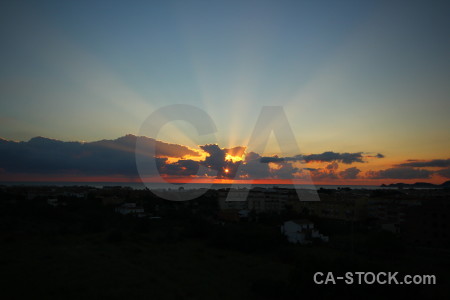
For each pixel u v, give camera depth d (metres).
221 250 34.31
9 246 29.84
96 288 19.08
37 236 35.69
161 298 17.92
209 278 22.61
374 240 31.53
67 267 23.42
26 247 29.86
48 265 23.75
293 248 34.16
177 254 30.69
